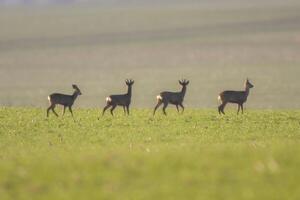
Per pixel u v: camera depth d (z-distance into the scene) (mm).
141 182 42281
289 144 54750
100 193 40688
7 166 46375
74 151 59188
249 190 40469
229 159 46375
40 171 44969
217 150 49781
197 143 65250
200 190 40594
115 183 42250
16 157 52656
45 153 57812
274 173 43219
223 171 43844
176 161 46000
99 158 47438
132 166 45219
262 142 63750
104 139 70438
